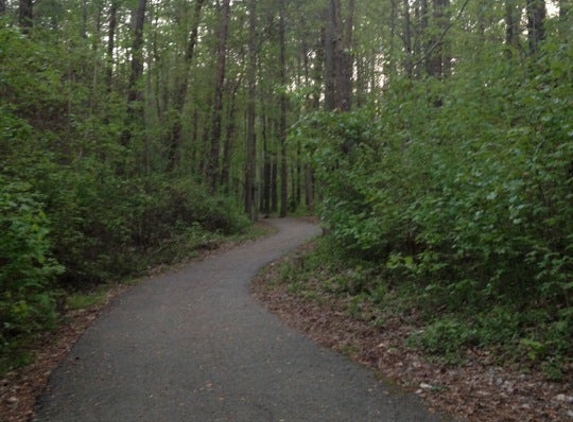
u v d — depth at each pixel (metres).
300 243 18.25
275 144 33.16
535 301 6.97
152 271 14.78
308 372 6.08
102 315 9.75
